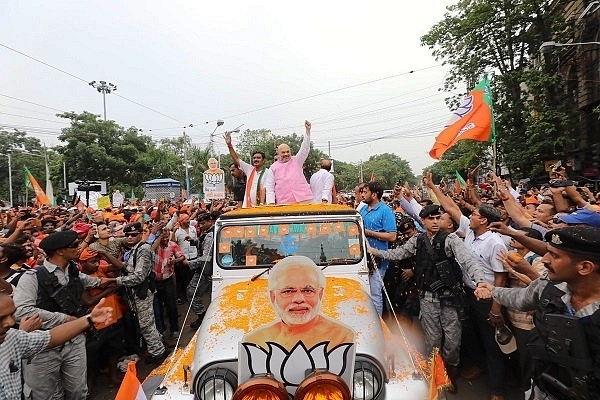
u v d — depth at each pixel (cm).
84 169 3669
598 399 228
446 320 474
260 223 444
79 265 540
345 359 283
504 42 2317
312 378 255
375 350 311
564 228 250
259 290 390
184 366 319
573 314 249
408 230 685
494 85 2309
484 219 467
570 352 234
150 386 333
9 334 271
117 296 559
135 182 3866
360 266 426
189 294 788
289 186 614
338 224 444
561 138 2108
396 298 636
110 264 579
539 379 261
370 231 585
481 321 474
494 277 463
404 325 617
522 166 2269
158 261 700
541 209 553
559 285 261
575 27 2286
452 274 473
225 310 360
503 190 517
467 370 540
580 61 2284
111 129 3794
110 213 1095
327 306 353
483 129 767
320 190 691
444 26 2427
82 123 3725
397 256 533
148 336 594
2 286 284
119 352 581
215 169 2011
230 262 431
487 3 2234
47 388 388
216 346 312
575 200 544
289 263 291
